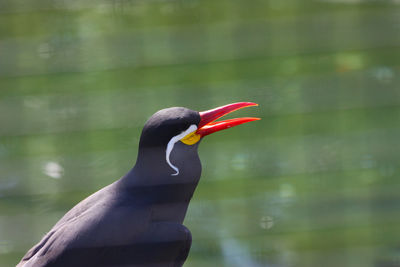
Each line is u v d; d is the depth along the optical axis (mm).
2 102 12805
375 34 13797
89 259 7262
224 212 11094
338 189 11453
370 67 13102
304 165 11750
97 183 11383
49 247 7293
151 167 7672
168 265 7648
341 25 14133
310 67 13016
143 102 12766
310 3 15047
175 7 15219
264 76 13031
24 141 11867
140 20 14508
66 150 11992
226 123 7938
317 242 10578
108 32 14430
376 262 10180
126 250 7402
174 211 7828
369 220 10875
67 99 12883
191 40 14016
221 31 14273
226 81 13117
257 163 11898
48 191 11320
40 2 15109
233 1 15383
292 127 12391
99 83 13023
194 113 7809
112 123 12367
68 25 14586
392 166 11734
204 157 12109
